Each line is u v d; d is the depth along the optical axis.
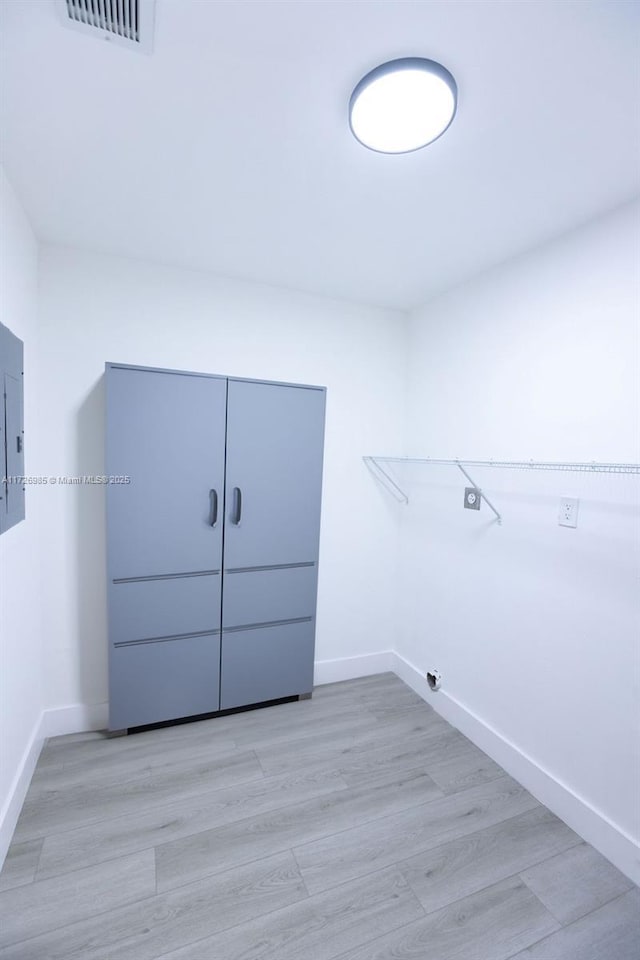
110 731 2.03
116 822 1.57
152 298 2.13
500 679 1.98
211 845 1.49
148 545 2.00
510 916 1.30
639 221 1.45
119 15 0.90
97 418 2.06
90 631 2.10
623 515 1.48
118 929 1.22
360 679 2.73
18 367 1.58
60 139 1.28
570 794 1.63
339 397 2.59
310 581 2.37
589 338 1.61
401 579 2.77
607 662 1.53
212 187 1.52
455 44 0.95
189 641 2.12
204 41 0.96
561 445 1.71
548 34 0.92
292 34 0.94
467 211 1.61
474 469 2.15
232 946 1.19
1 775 1.42
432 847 1.52
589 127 1.18
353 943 1.21
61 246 1.96
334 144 1.28
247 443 2.16
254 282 2.33
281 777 1.83
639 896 1.37
